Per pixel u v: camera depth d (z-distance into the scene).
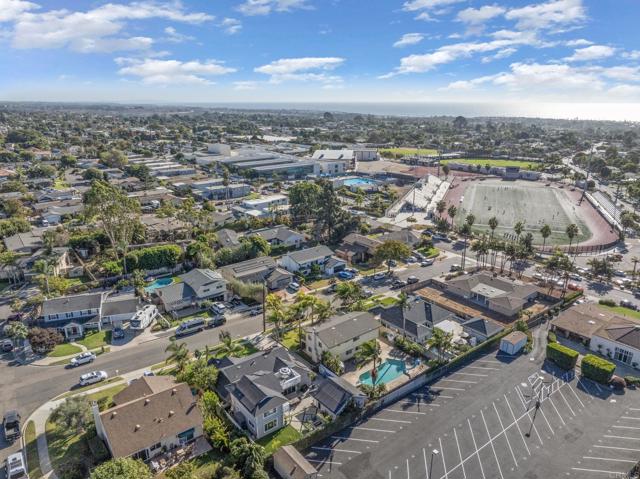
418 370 71.56
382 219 165.25
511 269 119.12
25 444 54.78
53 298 86.50
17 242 121.69
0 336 80.19
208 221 139.62
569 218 181.75
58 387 66.12
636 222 163.00
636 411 62.12
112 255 115.38
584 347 79.62
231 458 50.03
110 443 50.22
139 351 76.50
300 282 104.81
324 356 70.56
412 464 52.22
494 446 55.28
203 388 63.94
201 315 89.69
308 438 54.75
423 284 106.00
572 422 59.78
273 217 157.00
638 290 105.25
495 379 69.25
